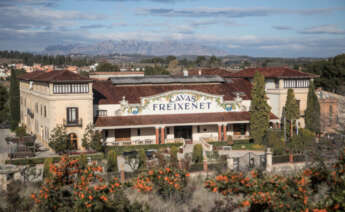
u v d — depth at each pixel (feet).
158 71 503.61
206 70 344.49
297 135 179.52
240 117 219.61
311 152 122.11
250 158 153.48
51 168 73.72
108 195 73.72
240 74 266.57
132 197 93.56
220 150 200.95
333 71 351.67
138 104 212.84
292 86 228.84
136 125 203.10
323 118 197.47
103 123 201.05
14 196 88.63
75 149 193.47
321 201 61.26
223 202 91.61
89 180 73.67
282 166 140.97
